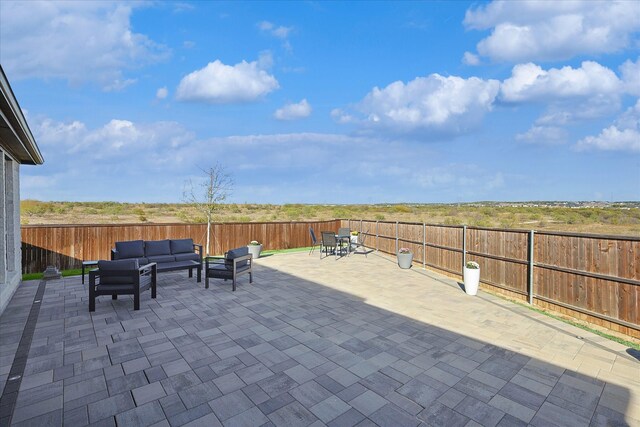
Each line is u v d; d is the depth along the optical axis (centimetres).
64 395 330
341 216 2875
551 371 392
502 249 758
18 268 812
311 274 978
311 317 584
